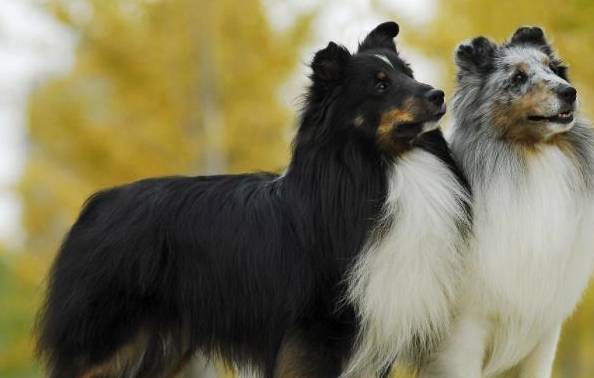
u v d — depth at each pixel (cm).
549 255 1246
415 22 2178
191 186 1302
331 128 1221
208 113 2445
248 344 1276
